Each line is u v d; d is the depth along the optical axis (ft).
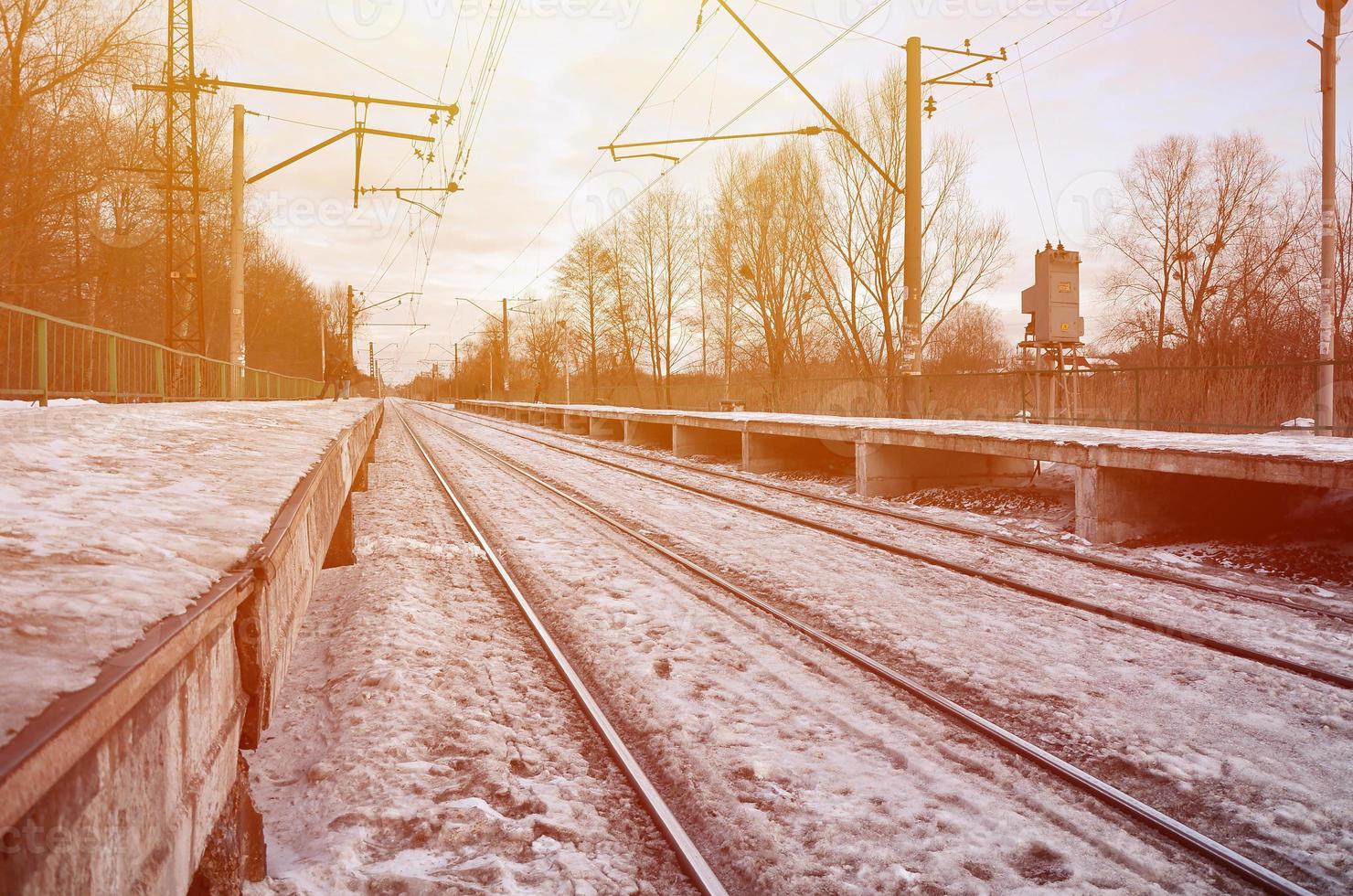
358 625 20.22
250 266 165.17
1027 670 17.29
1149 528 33.58
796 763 13.12
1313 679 16.78
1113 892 9.66
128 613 4.93
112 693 3.75
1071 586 24.76
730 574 26.84
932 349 113.09
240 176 66.69
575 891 9.50
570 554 30.42
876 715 15.07
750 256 113.70
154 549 6.82
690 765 12.98
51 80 69.97
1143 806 11.39
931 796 12.04
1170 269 96.48
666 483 54.85
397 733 13.83
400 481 57.31
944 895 9.61
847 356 96.94
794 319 111.96
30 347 31.37
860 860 10.34
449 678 16.76
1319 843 10.82
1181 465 29.43
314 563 13.65
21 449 11.82
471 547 31.96
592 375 198.59
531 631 20.79
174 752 5.03
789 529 35.73
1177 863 10.32
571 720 15.21
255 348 195.93
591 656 18.57
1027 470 52.95
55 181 75.82
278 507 10.16
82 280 89.51
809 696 16.03
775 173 108.78
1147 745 13.73
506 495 48.60
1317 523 31.19
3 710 3.33
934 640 19.38
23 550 6.14
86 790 3.68
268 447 18.26
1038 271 66.08
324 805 11.61
